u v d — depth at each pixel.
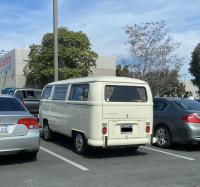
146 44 28.19
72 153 10.55
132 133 10.05
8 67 42.97
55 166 8.88
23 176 7.93
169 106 11.78
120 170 8.50
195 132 10.99
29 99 17.58
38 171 8.37
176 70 28.88
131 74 28.39
